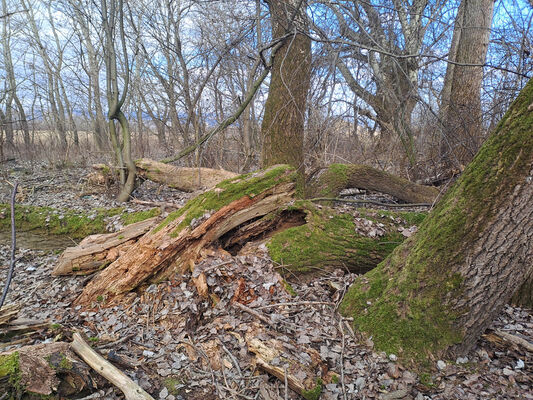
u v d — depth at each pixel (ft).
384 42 18.06
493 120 20.81
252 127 31.99
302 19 15.39
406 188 21.79
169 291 11.38
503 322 10.34
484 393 7.73
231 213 12.98
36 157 42.45
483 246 7.85
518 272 7.85
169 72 34.83
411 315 8.89
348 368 8.52
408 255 9.61
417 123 23.57
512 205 7.35
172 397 7.79
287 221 14.43
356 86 18.70
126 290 11.72
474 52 23.22
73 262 13.06
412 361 8.57
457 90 24.04
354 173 20.71
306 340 9.14
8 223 16.93
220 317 10.27
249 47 23.57
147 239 12.10
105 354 8.64
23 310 11.41
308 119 21.30
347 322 9.98
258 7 20.81
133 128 46.50
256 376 8.36
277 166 14.38
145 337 9.82
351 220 14.06
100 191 24.45
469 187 8.07
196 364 8.84
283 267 12.54
